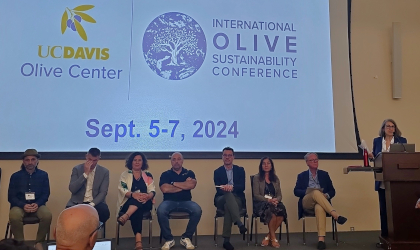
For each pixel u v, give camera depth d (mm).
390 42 5250
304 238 4027
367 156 3674
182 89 4617
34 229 4297
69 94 4422
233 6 4836
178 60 4652
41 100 4371
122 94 4512
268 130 4719
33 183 3824
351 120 4922
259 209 3900
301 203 4055
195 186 4277
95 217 1315
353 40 5160
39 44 4445
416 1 5332
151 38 4637
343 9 5070
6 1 4445
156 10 4688
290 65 4859
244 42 4801
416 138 5172
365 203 4914
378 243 3875
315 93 4875
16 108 4324
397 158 3367
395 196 3361
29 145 4305
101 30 4566
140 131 4488
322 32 4988
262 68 4793
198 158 4543
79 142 4379
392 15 5297
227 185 3861
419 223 3311
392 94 5180
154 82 4582
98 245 2268
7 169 4293
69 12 4539
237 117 4676
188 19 4734
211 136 4598
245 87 4734
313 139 4809
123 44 4586
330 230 4801
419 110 5219
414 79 5266
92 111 4441
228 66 4730
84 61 4492
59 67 4445
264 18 4883
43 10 4500
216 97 4664
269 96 4766
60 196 4328
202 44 4719
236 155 4605
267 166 4039
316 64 4922
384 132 3990
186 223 4535
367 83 5145
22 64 4391
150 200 3785
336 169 4891
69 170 4367
